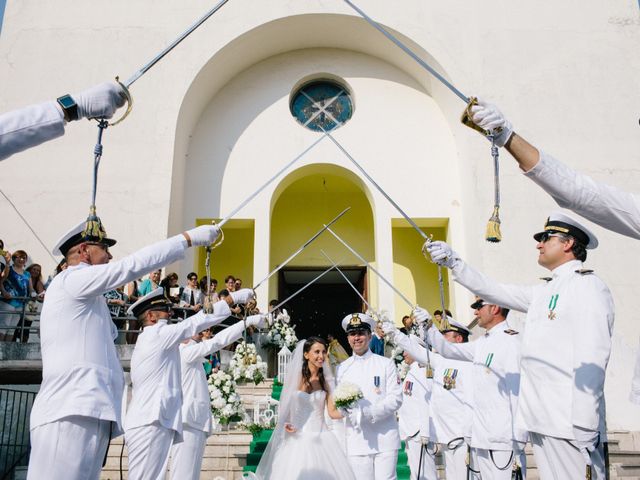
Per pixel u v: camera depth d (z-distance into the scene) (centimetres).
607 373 1109
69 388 328
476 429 532
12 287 989
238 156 1438
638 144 1316
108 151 1306
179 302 1027
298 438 516
